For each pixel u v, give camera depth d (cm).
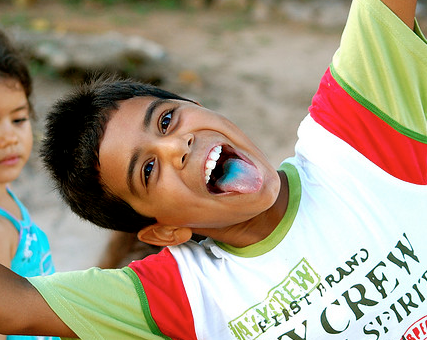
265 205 160
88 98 170
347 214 163
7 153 230
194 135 162
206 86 649
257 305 161
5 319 153
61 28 773
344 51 180
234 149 166
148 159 160
